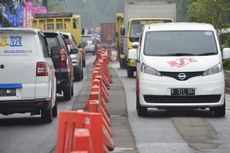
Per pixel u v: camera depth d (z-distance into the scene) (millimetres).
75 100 44375
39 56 31031
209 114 35125
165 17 73688
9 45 30938
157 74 33125
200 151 24156
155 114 35375
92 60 120938
